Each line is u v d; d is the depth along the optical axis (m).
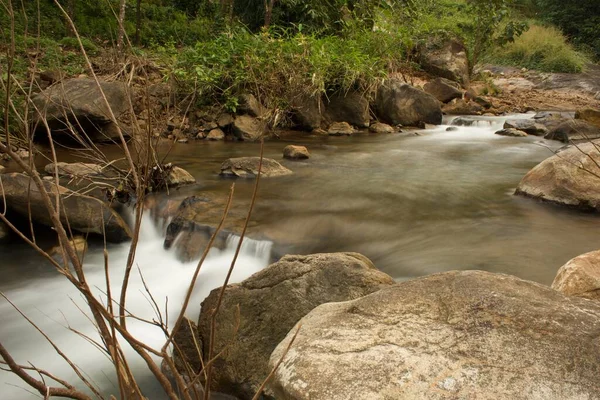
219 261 4.71
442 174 7.18
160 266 4.94
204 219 5.20
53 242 5.38
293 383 1.71
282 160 8.05
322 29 12.77
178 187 6.27
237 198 5.88
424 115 11.23
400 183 6.64
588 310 1.92
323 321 2.05
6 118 1.34
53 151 1.53
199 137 9.63
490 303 1.95
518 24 15.20
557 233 4.86
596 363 1.65
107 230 5.36
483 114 12.40
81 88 8.61
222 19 14.34
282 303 3.15
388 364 1.72
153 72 10.54
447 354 1.74
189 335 3.28
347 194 6.11
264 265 4.57
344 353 1.80
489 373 1.65
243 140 9.54
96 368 3.50
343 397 1.62
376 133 10.62
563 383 1.59
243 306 3.23
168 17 15.66
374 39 12.41
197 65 9.91
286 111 9.95
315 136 10.20
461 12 20.03
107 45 13.04
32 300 4.41
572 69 18.12
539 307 1.91
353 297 3.11
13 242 5.38
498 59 19.09
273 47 10.55
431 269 4.16
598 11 22.83
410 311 2.00
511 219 5.27
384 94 11.34
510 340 1.76
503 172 7.34
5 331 3.94
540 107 13.09
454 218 5.31
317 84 10.23
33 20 12.36
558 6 23.38
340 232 4.98
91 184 5.77
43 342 3.81
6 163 7.23
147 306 4.23
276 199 5.87
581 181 5.60
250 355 3.03
